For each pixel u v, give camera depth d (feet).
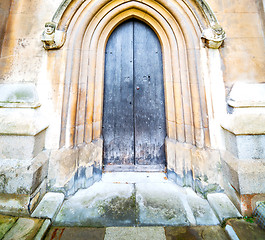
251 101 6.23
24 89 6.68
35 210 5.60
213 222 5.41
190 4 7.15
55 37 6.82
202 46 7.11
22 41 7.26
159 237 4.88
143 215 5.73
